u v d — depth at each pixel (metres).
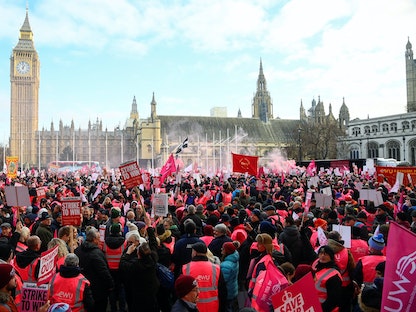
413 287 5.12
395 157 113.62
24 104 170.88
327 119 155.25
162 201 12.52
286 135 168.88
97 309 9.17
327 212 14.95
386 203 17.81
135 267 8.52
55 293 7.54
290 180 37.66
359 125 125.50
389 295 5.26
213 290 7.70
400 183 24.52
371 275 8.18
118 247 10.96
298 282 5.37
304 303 5.30
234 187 30.11
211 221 13.00
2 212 16.28
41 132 170.25
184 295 6.20
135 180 14.96
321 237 10.10
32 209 16.84
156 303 8.72
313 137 117.81
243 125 165.88
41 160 168.75
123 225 14.49
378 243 8.36
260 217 13.02
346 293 8.58
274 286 7.00
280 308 5.41
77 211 11.64
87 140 172.38
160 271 9.34
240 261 10.71
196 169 56.03
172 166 31.14
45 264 7.07
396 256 5.29
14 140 168.38
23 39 174.12
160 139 152.75
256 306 7.03
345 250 8.73
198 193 24.02
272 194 25.97
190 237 10.26
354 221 12.64
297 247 10.35
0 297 6.09
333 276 7.45
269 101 188.12
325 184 31.27
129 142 175.25
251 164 26.89
